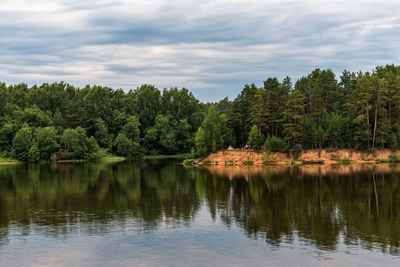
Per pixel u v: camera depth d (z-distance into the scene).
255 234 35.66
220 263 28.47
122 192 60.62
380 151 111.44
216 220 41.19
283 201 51.41
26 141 132.12
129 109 180.25
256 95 113.62
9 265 28.44
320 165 103.12
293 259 29.11
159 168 105.25
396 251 30.55
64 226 39.00
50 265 28.38
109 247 32.19
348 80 141.00
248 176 80.19
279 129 119.12
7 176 86.19
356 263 28.19
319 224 39.00
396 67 151.50
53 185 69.62
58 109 159.25
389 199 52.00
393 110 115.81
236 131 127.31
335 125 109.50
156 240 34.03
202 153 119.50
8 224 40.09
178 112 184.62
